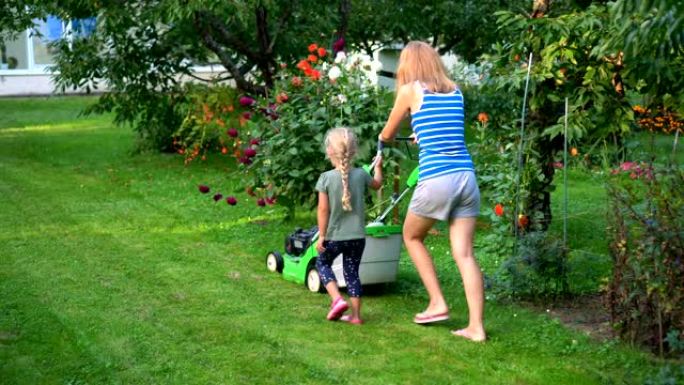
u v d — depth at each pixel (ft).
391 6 43.91
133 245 24.16
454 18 45.42
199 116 37.11
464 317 18.38
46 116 54.19
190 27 36.01
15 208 28.53
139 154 39.78
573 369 15.29
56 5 34.68
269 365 15.43
